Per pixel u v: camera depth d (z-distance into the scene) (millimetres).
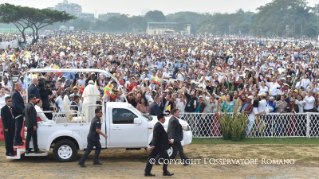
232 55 54781
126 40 108000
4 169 13430
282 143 18203
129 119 14844
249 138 19172
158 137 12805
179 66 39469
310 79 30234
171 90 20188
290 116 19484
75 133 14547
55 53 51906
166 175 12992
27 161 14844
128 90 23078
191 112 19297
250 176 13070
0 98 19953
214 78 26312
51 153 16266
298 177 12969
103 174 12984
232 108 19656
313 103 19938
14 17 88312
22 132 14664
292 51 67125
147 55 50438
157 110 16641
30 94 14922
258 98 19547
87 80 22375
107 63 36781
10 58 41344
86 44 84375
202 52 60375
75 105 15438
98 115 14016
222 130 18938
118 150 17047
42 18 92188
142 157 15906
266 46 90062
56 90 21047
